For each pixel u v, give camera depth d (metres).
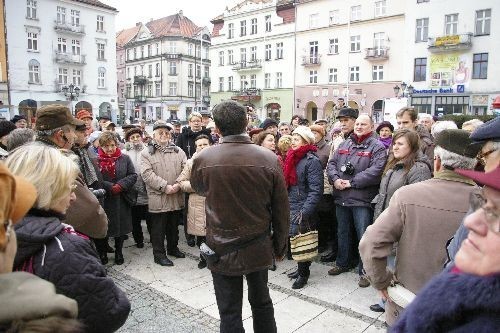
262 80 40.19
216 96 44.75
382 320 3.25
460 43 26.72
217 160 2.51
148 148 4.70
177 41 54.59
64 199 1.56
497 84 25.95
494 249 0.82
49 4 36.97
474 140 1.49
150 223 5.29
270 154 2.60
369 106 32.72
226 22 42.84
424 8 28.50
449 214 1.86
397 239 2.00
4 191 0.84
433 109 28.67
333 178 4.34
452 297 0.85
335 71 34.66
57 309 0.81
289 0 38.78
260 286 2.63
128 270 4.44
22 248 1.34
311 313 3.37
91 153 4.24
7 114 27.56
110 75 42.75
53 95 37.88
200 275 4.28
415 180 3.23
